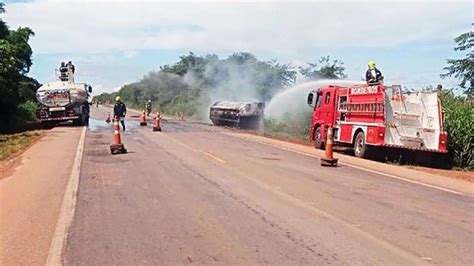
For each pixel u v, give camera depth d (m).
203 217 9.41
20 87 39.59
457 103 21.66
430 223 9.30
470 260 7.16
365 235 8.32
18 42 44.34
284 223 9.02
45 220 9.23
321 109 24.38
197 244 7.72
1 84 35.09
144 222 9.03
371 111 20.20
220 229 8.59
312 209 10.19
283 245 7.70
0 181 13.62
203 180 13.47
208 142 24.94
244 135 30.67
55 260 7.01
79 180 13.40
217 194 11.59
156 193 11.66
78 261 6.96
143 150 20.59
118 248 7.53
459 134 19.95
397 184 13.84
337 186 13.07
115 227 8.70
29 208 10.20
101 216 9.48
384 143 19.48
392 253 7.39
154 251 7.38
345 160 19.34
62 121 38.94
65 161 17.33
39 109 37.81
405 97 19.77
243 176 14.25
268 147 23.39
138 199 11.00
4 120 37.97
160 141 24.94
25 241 7.92
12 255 7.25
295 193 11.89
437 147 19.59
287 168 16.25
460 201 11.62
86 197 11.20
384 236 8.29
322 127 23.97
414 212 10.20
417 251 7.53
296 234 8.31
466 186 14.06
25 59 45.16
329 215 9.69
